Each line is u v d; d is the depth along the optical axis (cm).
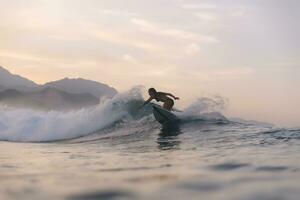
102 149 891
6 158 673
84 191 289
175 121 1342
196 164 475
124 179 346
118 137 1267
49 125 1553
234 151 657
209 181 317
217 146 787
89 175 394
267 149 661
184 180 326
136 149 840
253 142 814
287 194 260
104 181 339
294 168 403
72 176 390
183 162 511
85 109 1638
